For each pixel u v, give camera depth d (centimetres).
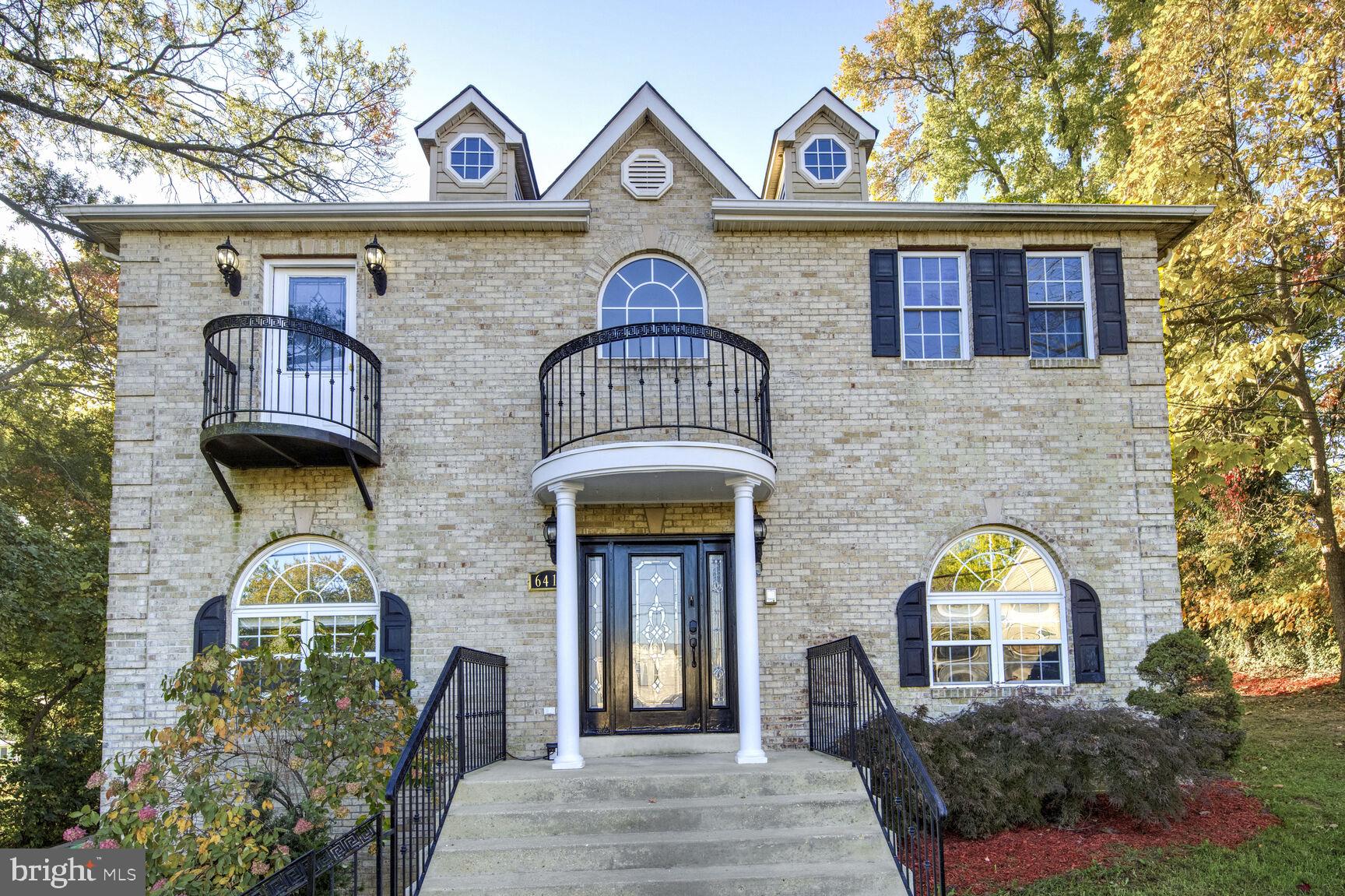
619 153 1028
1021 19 2078
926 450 972
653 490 884
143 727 881
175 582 909
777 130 1086
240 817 634
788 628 932
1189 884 662
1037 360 991
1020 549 971
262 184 1689
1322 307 1500
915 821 619
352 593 934
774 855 626
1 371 1634
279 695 764
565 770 752
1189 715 866
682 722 920
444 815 654
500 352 972
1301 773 936
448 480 941
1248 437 1566
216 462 913
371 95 1720
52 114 1460
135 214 941
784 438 969
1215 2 1372
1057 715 811
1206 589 1848
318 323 935
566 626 802
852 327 995
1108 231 1027
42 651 1341
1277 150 1375
